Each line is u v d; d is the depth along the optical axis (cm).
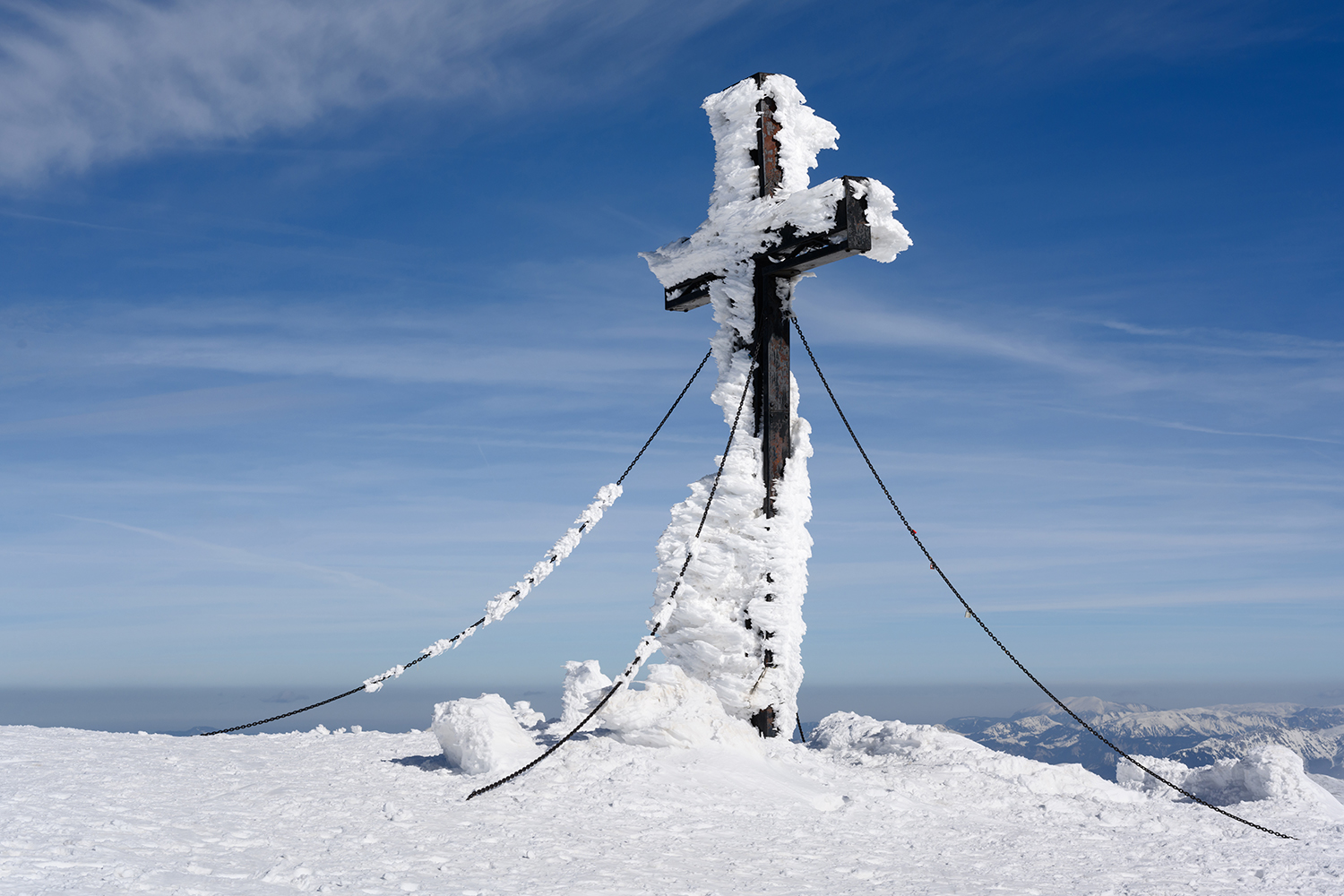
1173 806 1175
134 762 938
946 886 696
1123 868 809
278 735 1245
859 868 735
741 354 1430
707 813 893
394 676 1208
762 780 1027
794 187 1428
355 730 1304
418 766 1030
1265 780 1227
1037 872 775
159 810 736
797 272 1380
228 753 1062
